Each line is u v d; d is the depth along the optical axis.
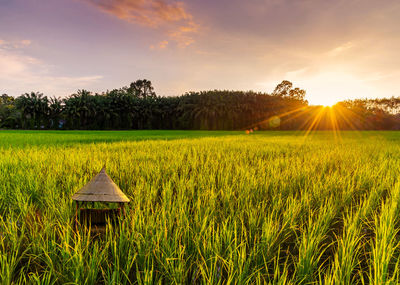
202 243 3.89
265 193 6.63
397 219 5.29
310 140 28.78
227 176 7.51
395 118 87.50
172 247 3.67
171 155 12.69
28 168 8.33
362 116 86.81
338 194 6.51
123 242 3.82
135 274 3.60
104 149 15.34
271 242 3.96
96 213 4.22
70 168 8.76
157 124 84.06
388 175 8.37
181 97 86.81
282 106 86.62
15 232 4.04
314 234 4.20
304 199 5.64
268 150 16.28
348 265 3.35
